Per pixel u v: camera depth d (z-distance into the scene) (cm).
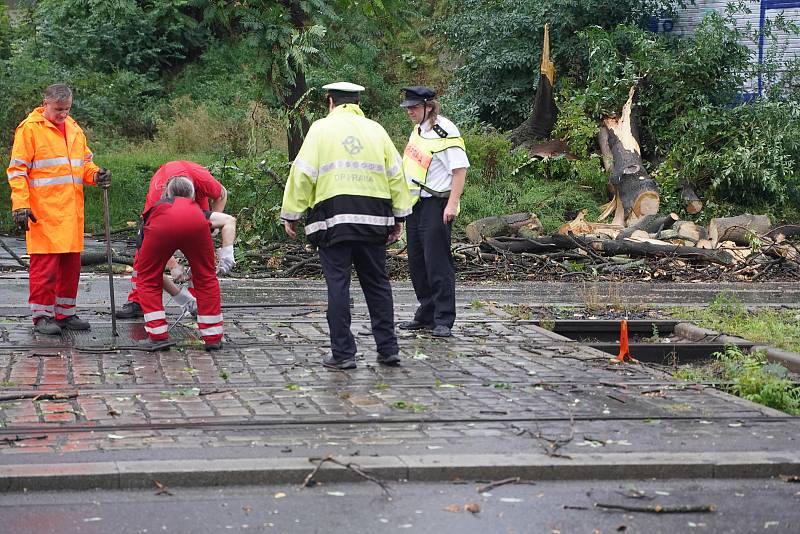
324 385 678
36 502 456
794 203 2050
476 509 457
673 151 1998
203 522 437
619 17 2389
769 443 554
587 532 433
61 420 569
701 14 2494
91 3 1784
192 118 2464
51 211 829
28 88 1931
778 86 2109
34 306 838
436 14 2856
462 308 1062
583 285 1299
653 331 969
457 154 866
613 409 627
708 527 443
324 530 430
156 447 521
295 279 1291
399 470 496
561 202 1902
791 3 2466
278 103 1823
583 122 2055
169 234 763
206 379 688
